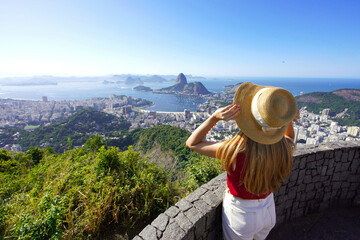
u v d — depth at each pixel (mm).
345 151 2260
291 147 1231
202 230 1489
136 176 3143
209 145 1224
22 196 2971
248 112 1034
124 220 2418
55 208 1922
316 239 2006
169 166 4082
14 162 7773
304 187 2193
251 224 1207
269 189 1149
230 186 1241
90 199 2525
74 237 2043
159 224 1396
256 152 1058
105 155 3451
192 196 1697
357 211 2344
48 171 4059
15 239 2049
